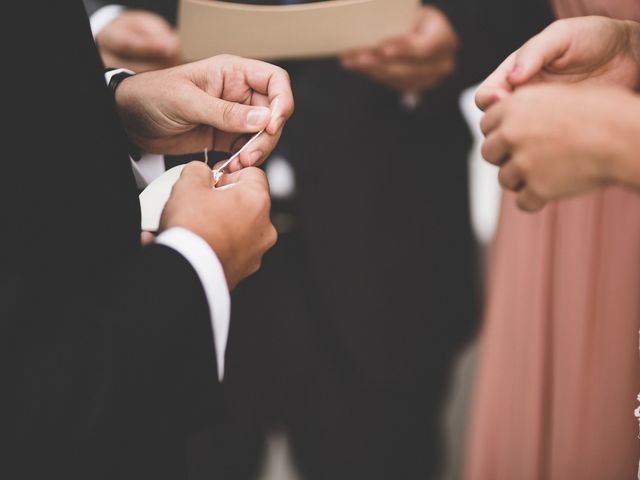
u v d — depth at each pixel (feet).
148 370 2.30
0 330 2.20
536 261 3.24
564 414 3.20
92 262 2.37
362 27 3.46
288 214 4.33
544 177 2.34
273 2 3.94
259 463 4.61
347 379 4.52
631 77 2.74
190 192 2.53
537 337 3.27
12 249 2.26
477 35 4.13
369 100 4.27
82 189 2.33
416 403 4.69
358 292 4.42
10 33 2.25
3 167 2.24
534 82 2.73
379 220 4.38
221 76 2.80
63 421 2.22
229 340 4.34
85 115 2.34
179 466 2.51
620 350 3.05
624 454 3.09
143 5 4.17
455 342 4.80
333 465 4.64
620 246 3.02
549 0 3.58
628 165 2.24
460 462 5.09
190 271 2.39
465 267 4.72
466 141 4.60
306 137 4.27
